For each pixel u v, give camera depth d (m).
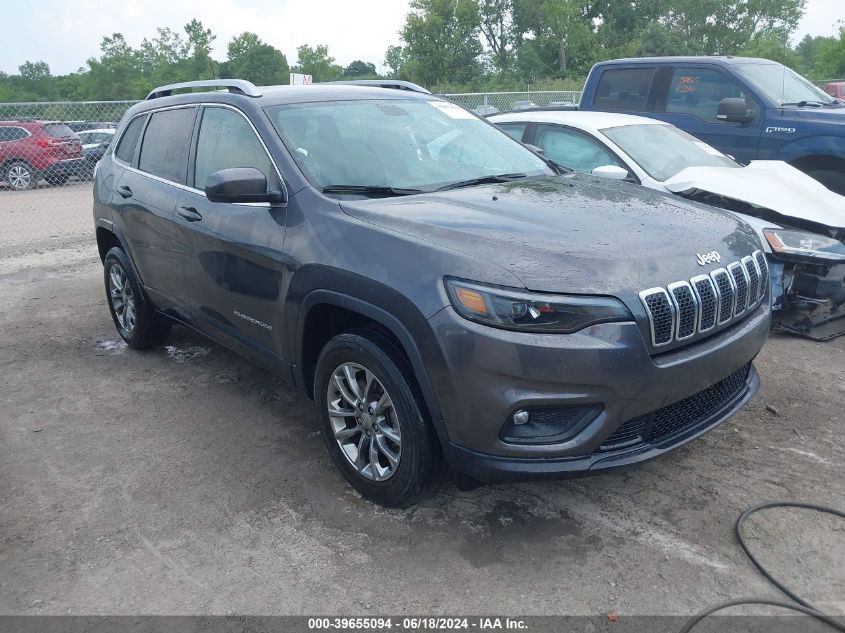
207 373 5.14
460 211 3.28
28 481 3.76
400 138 4.10
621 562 2.96
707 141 8.15
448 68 60.19
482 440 2.82
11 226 11.86
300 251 3.44
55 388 4.95
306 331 3.53
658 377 2.83
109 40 63.56
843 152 7.21
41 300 7.20
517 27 64.25
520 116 6.91
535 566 2.95
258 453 3.97
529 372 2.71
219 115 4.30
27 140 16.11
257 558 3.07
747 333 3.23
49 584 2.95
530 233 3.02
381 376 3.12
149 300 5.21
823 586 2.78
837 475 3.54
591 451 2.83
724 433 4.00
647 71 8.60
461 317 2.78
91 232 11.09
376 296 3.04
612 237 3.04
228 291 4.05
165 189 4.60
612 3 60.44
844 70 43.44
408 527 3.24
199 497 3.55
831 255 5.11
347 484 3.61
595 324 2.73
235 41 66.38
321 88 4.39
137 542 3.21
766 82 7.98
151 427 4.32
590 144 6.28
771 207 5.38
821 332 5.46
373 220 3.25
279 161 3.73
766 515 3.22
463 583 2.87
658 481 3.54
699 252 3.09
